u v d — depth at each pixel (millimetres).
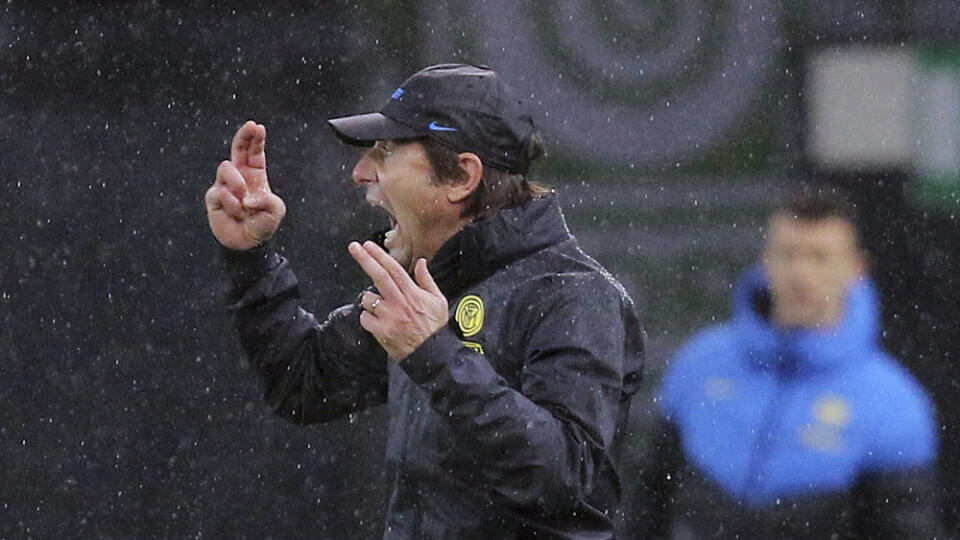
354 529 18609
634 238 17516
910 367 16484
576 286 8984
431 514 9203
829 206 12008
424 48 18453
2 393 18672
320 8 18562
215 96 18844
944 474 14812
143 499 18688
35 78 18688
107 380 18828
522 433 8414
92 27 18703
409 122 9195
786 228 12078
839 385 11844
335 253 18750
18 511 18531
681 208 17766
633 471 14977
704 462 12195
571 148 17969
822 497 11750
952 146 17234
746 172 17625
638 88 17875
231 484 18734
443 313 8562
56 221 18828
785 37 17672
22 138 18719
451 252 9188
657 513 12430
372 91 18609
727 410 12078
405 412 9312
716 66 17844
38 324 18812
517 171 9344
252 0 18641
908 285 16828
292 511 18656
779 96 17734
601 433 8711
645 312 17172
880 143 17438
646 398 16344
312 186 18688
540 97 18016
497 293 9055
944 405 15992
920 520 11641
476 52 18281
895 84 17516
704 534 12062
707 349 12281
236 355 18953
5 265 18766
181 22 18625
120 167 18891
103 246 18906
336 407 10633
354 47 18562
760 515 11930
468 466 9023
